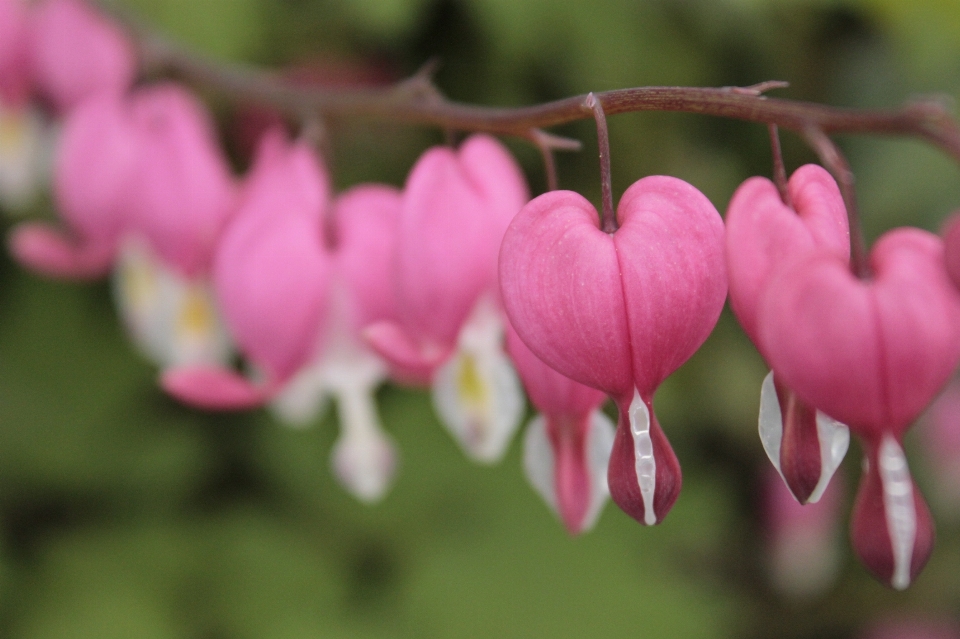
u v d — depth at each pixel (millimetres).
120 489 551
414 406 579
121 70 417
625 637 552
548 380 316
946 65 491
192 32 491
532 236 293
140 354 550
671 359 291
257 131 479
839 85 508
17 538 545
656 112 491
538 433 321
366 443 358
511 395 340
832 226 288
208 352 402
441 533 568
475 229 335
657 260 290
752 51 490
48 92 436
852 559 626
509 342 319
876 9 468
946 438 620
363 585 559
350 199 356
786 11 490
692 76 487
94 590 532
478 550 566
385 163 505
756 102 295
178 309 398
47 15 423
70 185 395
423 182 335
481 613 554
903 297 278
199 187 386
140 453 553
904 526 279
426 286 334
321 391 372
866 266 281
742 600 629
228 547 552
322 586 552
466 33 484
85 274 409
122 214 395
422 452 573
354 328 353
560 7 479
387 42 493
